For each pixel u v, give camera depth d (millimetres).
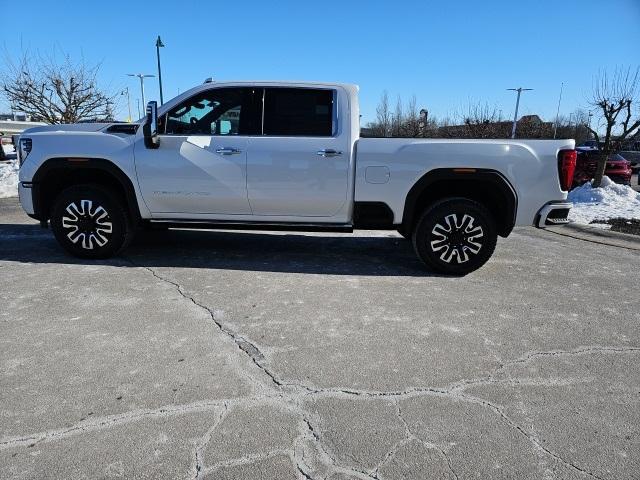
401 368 3080
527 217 5035
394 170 4977
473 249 5078
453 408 2656
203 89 5137
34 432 2373
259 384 2848
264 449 2289
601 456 2305
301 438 2373
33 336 3412
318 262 5598
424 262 5172
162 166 5105
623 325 3908
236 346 3332
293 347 3338
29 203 5309
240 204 5180
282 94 5102
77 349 3230
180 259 5547
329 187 5062
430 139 5035
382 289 4648
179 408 2592
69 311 3875
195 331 3557
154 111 4898
